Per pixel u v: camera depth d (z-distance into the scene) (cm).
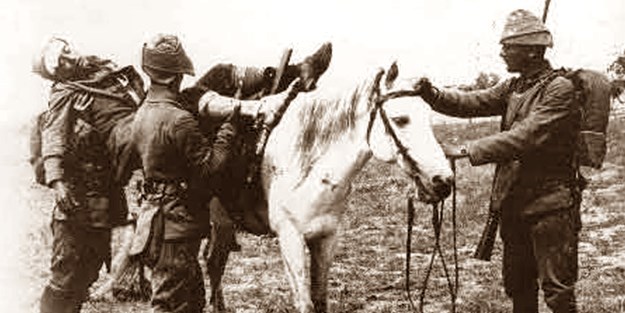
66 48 655
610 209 1519
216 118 615
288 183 611
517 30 616
